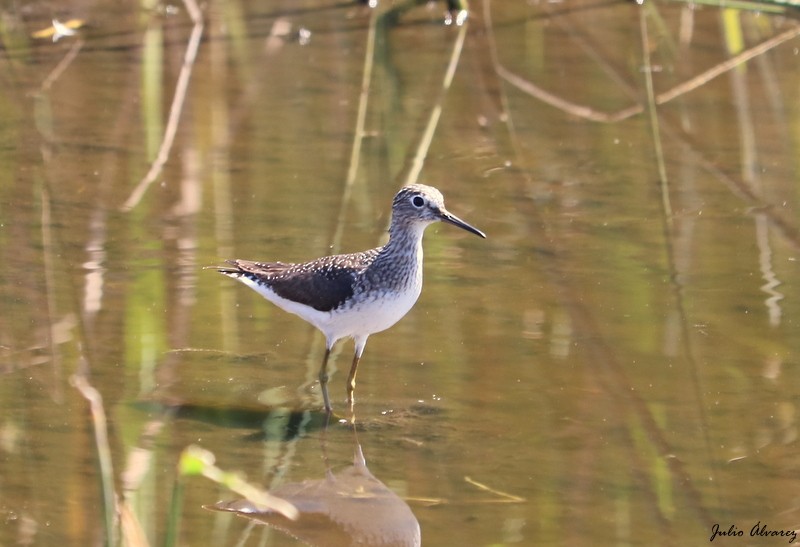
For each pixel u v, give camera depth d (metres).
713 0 19.05
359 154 17.64
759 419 11.16
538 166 17.28
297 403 11.69
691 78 20.08
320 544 9.38
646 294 13.60
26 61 20.56
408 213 12.22
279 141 18.06
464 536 9.52
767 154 17.41
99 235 14.98
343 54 21.42
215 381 11.99
